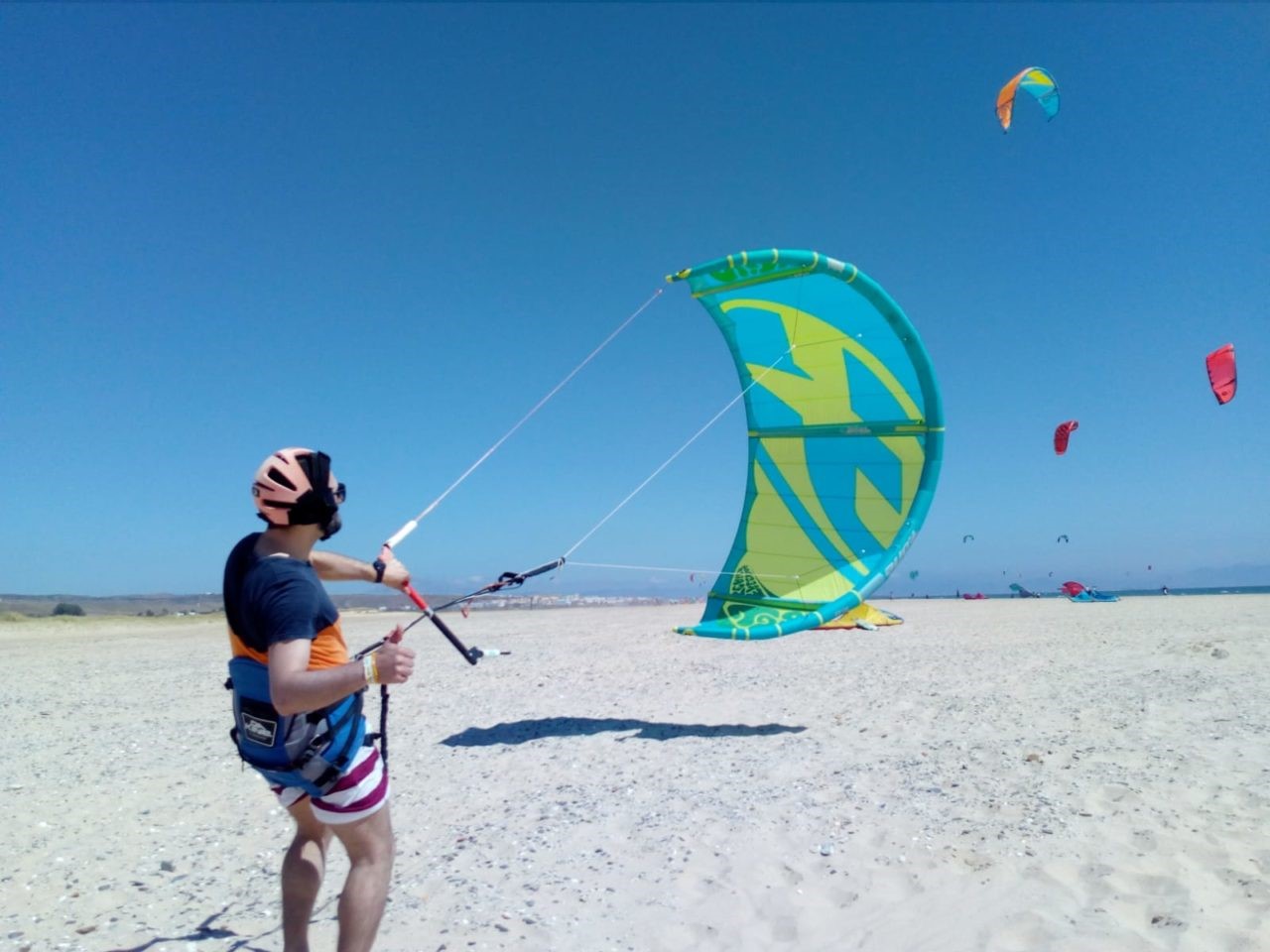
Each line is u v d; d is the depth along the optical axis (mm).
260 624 2533
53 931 3555
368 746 2734
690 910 3631
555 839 4496
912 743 6137
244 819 5000
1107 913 3406
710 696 8312
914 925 3408
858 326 7465
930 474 7484
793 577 7840
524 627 17781
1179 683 8039
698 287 7590
